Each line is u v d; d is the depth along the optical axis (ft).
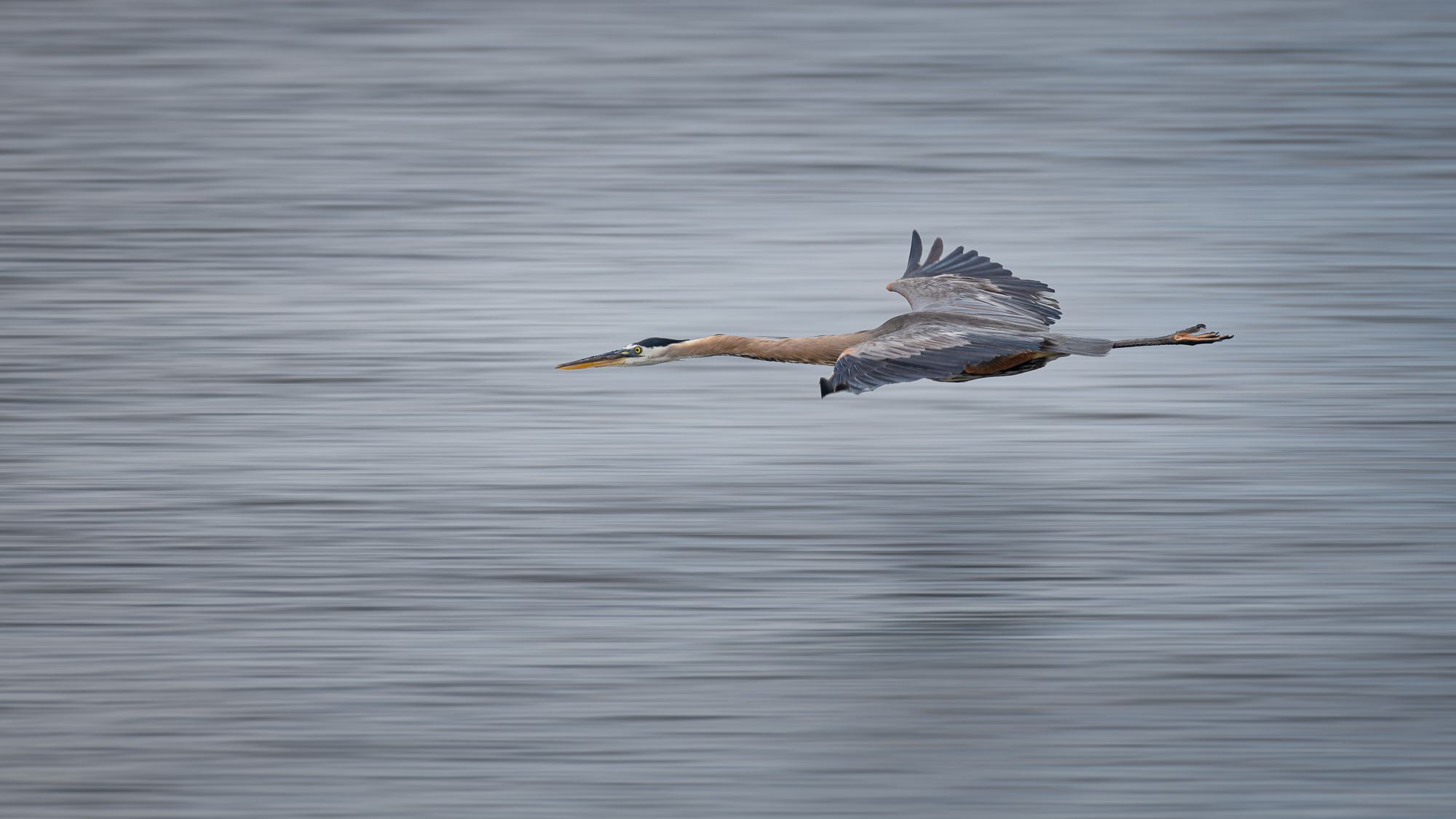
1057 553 52.08
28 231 94.58
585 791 39.63
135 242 92.48
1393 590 49.08
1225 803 39.17
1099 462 59.93
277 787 40.27
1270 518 54.44
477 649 45.93
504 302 80.23
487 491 57.11
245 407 66.28
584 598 48.93
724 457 60.75
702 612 48.03
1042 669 44.86
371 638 46.57
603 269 85.40
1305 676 44.24
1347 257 83.87
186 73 135.54
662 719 42.50
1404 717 42.37
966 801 39.24
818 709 42.91
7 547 52.54
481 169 107.76
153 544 52.70
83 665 45.03
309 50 143.33
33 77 134.10
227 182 105.50
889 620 47.42
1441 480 57.21
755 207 96.94
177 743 41.70
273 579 50.11
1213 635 46.52
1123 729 42.01
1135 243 87.30
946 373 37.24
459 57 140.36
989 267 44.42
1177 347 72.02
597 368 71.10
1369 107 115.24
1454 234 87.15
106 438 62.69
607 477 58.49
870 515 55.01
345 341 74.90
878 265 84.74
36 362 72.02
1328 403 65.31
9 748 41.65
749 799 39.32
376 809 39.34
